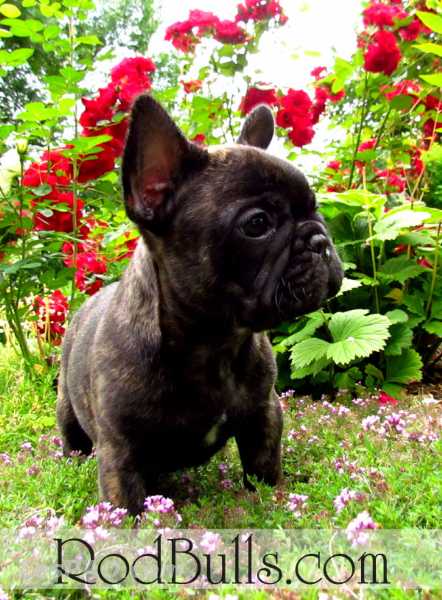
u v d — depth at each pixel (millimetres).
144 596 314
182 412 425
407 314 769
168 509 376
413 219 684
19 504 433
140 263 434
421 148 895
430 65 877
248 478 457
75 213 769
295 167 397
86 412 512
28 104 656
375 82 863
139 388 416
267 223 380
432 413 589
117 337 433
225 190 384
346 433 546
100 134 739
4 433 634
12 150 758
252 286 383
